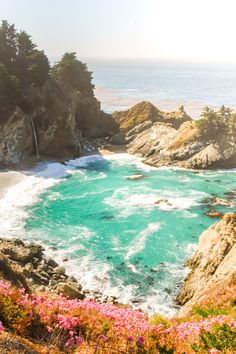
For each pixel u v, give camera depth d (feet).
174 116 411.75
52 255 151.12
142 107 417.90
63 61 403.34
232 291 70.18
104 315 49.47
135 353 42.22
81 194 228.02
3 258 79.82
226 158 292.20
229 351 42.16
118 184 250.98
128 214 196.95
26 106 303.89
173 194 231.50
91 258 150.30
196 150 303.89
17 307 45.37
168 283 133.08
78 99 381.60
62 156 314.96
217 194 233.14
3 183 238.48
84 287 128.98
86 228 179.01
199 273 123.85
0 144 271.49
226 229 124.36
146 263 147.02
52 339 42.80
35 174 264.11
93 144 364.79
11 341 36.35
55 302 50.65
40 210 199.62
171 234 173.37
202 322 49.39
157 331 46.19
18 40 342.44
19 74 332.19
